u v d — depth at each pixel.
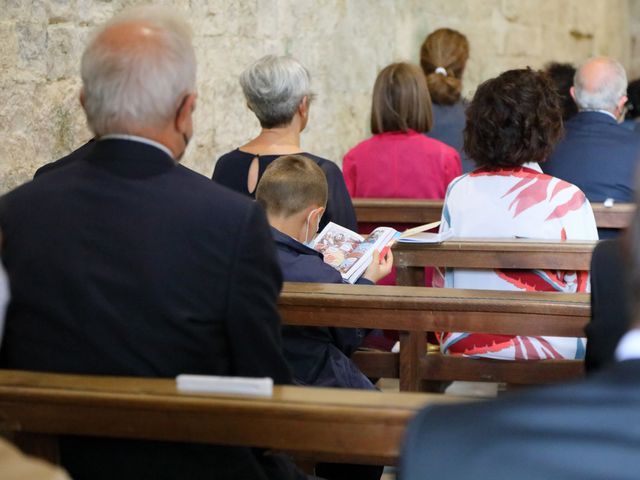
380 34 20.61
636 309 2.98
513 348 8.39
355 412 4.76
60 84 11.69
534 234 9.08
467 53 17.33
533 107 8.99
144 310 5.26
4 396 5.04
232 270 5.31
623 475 2.67
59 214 5.40
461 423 2.91
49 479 3.19
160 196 5.38
